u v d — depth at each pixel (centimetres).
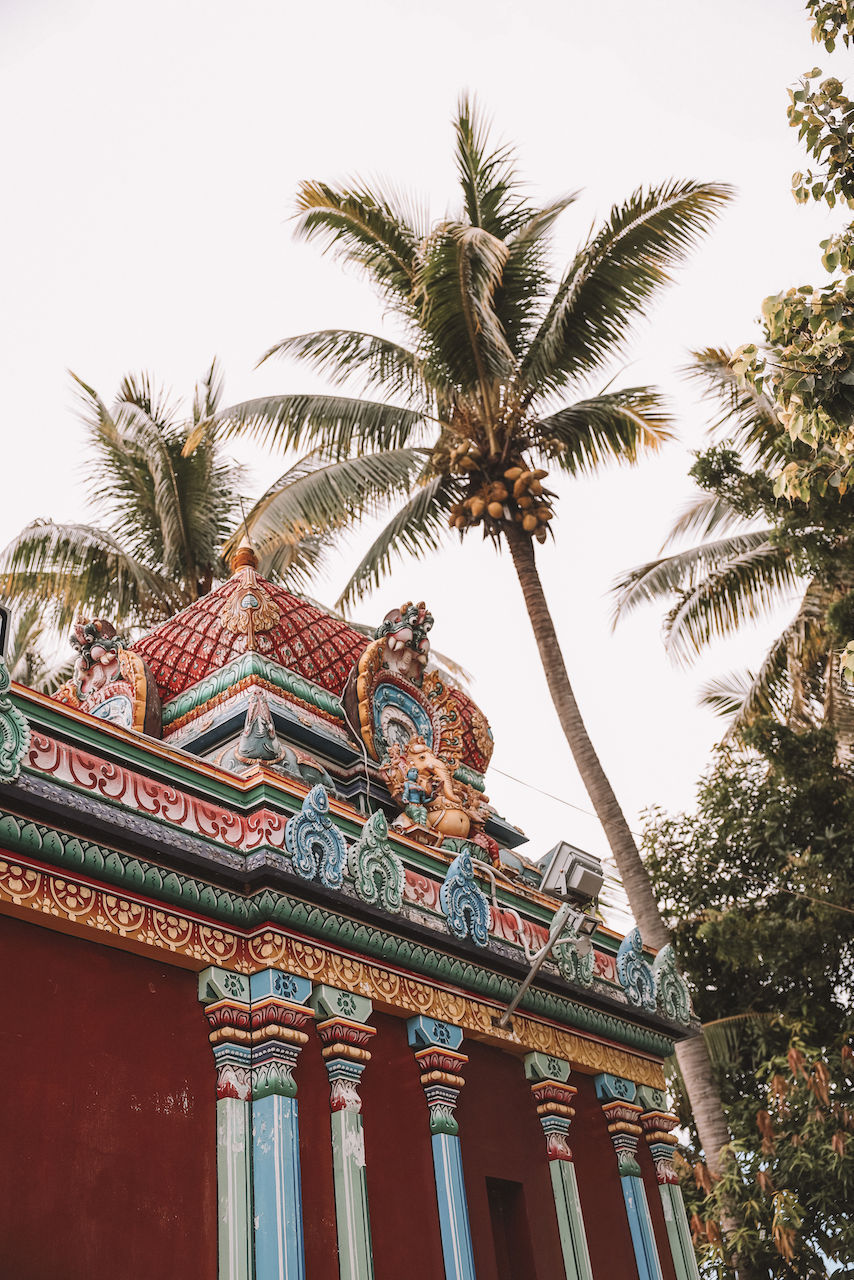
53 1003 626
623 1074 1059
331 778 984
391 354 1745
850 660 820
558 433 1755
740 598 1997
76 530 1886
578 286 1681
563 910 906
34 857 627
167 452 1989
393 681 1085
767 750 1936
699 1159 1897
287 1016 713
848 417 804
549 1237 884
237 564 1155
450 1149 805
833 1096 1655
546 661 1702
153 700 1008
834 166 849
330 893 755
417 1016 827
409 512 1791
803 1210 1545
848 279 809
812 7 860
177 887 690
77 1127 609
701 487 1805
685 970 2008
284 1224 653
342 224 1706
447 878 887
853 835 1919
